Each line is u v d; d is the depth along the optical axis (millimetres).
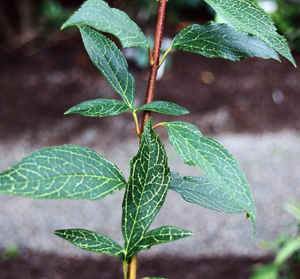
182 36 980
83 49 7684
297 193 5258
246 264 4383
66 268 4457
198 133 868
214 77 7082
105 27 802
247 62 7438
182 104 6633
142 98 6621
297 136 6289
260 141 6195
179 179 999
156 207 869
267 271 3404
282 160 5812
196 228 4836
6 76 7117
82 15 768
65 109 6539
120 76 984
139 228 871
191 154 838
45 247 4645
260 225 4820
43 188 740
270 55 978
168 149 5867
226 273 4281
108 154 5988
